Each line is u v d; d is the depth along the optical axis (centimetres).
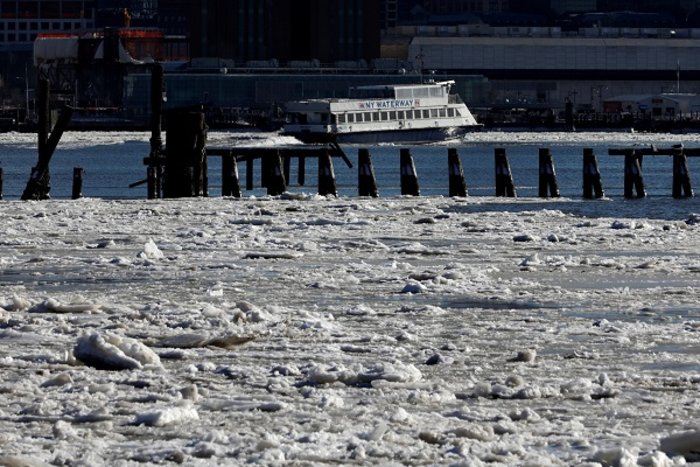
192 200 15200
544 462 3784
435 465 3806
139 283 7669
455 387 4775
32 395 4597
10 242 10062
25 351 5400
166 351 5372
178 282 7700
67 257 8950
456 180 16838
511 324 6153
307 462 3812
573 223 11812
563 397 4625
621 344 5619
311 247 9662
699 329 5969
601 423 4294
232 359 5300
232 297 7081
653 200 16525
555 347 5569
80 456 3853
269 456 3844
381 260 8931
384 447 3938
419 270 8219
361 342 5694
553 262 8644
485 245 9988
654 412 4422
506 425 4209
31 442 4000
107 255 9269
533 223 11850
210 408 4453
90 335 5181
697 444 3919
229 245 9800
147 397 4566
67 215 12888
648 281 7769
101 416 4278
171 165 16162
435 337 5822
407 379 4859
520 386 4753
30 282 7725
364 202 14662
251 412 4406
